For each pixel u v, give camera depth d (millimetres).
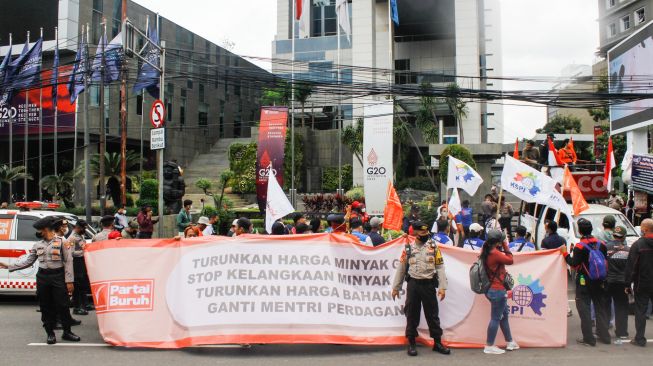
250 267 7660
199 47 50406
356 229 9633
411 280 7270
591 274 7746
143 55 16828
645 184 16172
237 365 6758
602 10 60469
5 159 41625
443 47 44594
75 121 36188
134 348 7562
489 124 73750
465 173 11445
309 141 44469
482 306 7738
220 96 54625
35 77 27562
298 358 7086
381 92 18203
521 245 9719
